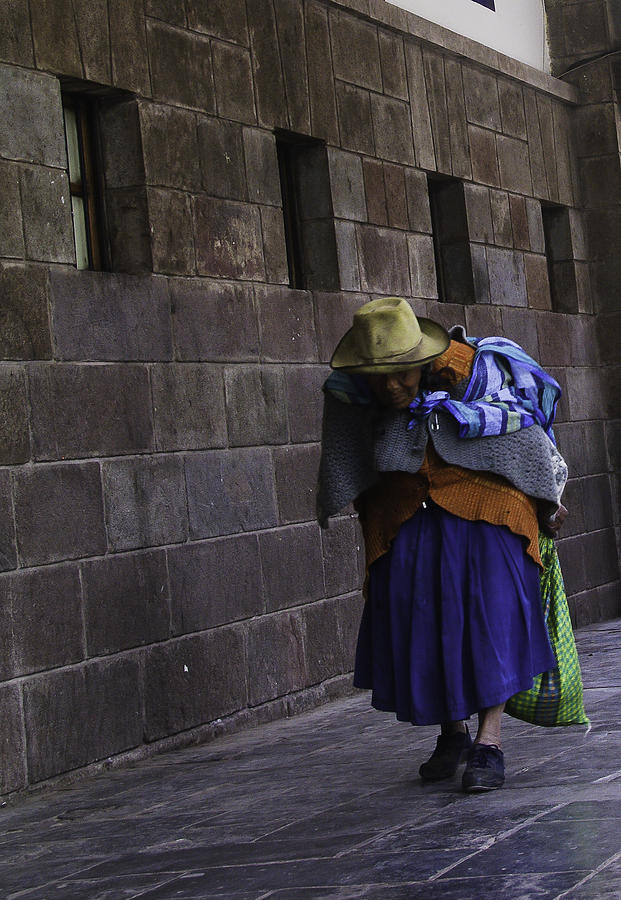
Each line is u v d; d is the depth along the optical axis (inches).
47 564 243.8
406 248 372.2
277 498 310.2
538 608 195.0
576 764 201.8
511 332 424.2
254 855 167.5
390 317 187.0
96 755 250.8
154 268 278.2
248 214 309.3
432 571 192.2
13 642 235.1
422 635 191.5
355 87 355.6
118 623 259.0
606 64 472.7
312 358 327.0
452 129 401.7
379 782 207.8
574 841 151.6
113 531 259.6
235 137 307.3
